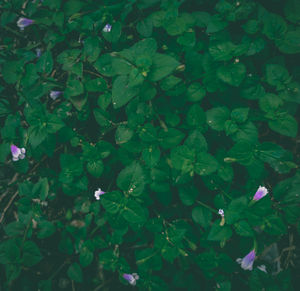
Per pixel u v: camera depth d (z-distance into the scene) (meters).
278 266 0.45
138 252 0.43
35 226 0.49
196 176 0.45
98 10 0.44
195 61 0.44
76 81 0.45
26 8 0.49
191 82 0.44
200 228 0.45
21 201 0.45
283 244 0.46
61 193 0.49
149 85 0.41
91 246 0.44
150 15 0.45
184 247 0.43
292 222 0.41
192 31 0.43
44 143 0.44
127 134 0.42
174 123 0.43
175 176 0.42
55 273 0.47
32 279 0.48
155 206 0.46
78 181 0.44
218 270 0.42
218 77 0.42
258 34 0.44
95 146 0.44
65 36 0.48
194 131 0.40
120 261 0.43
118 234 0.42
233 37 0.44
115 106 0.40
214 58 0.42
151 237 0.46
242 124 0.41
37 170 0.48
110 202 0.40
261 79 0.44
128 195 0.41
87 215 0.45
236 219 0.40
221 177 0.42
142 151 0.42
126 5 0.44
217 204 0.42
